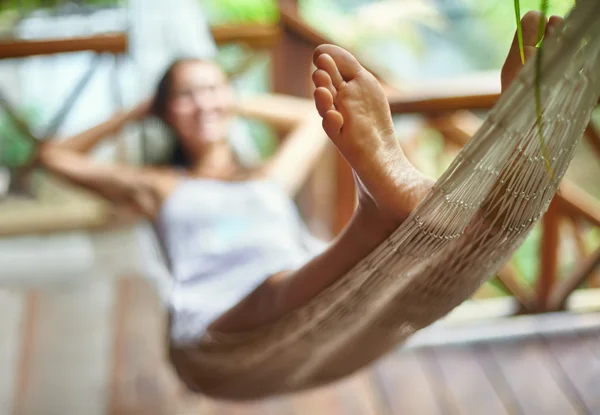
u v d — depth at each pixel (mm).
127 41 2430
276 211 2113
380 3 3992
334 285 1175
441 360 2408
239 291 1818
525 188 989
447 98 2191
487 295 3295
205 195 2119
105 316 2572
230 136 2303
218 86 2219
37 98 3520
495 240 1094
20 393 2225
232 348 1482
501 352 2434
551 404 2209
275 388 1723
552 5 1000
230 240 1997
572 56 828
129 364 2357
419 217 1001
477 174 946
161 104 2246
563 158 964
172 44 2346
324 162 2787
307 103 2564
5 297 2654
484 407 2205
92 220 2955
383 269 1125
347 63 1033
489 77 2297
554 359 2396
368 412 2195
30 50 2365
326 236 2838
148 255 2365
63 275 2777
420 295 1264
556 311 2555
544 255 2482
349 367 1681
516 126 889
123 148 2850
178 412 2182
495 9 4582
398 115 2219
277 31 2633
